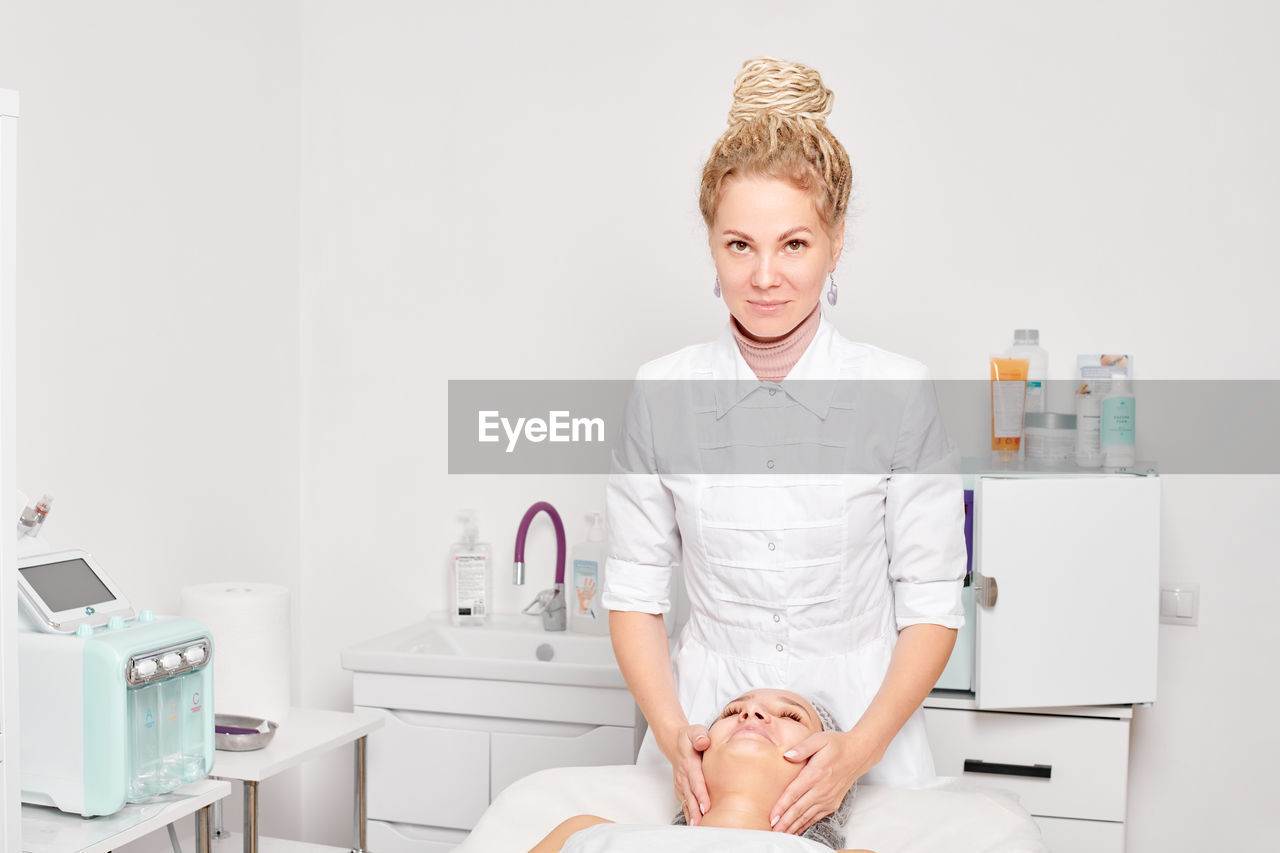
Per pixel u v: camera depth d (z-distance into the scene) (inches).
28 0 79.0
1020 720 82.7
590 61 102.6
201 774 66.0
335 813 109.7
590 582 98.4
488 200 105.4
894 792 56.6
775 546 57.8
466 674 89.0
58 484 82.0
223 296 99.2
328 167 109.5
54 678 60.5
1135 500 81.5
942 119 95.5
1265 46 90.0
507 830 55.1
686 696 61.4
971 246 95.3
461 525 106.6
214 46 97.8
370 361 108.7
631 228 102.0
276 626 82.7
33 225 79.6
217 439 98.6
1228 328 91.0
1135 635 81.4
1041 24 93.7
